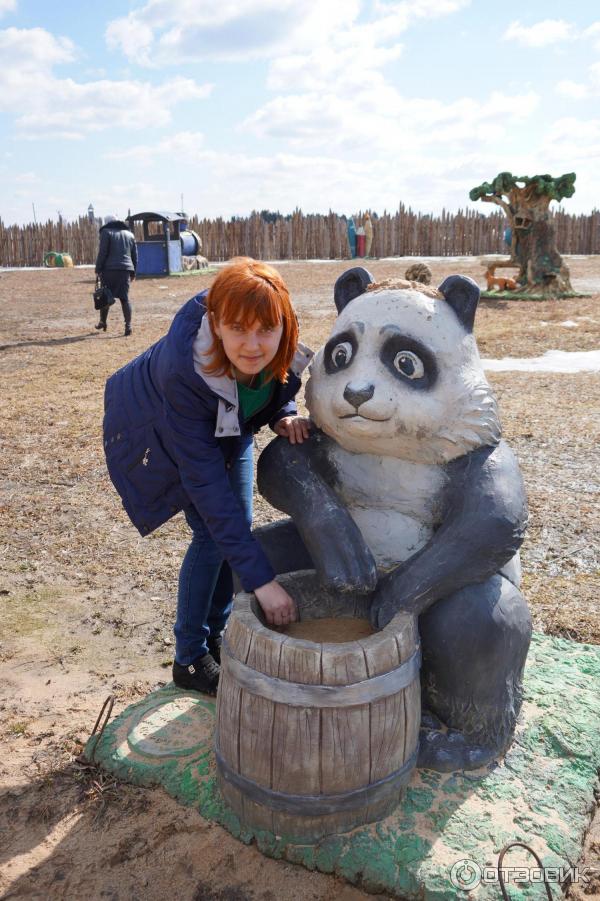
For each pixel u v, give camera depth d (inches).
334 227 1208.8
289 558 108.4
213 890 86.0
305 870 88.2
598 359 366.9
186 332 88.4
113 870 88.8
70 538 179.9
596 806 96.1
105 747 106.3
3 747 109.8
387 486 98.9
